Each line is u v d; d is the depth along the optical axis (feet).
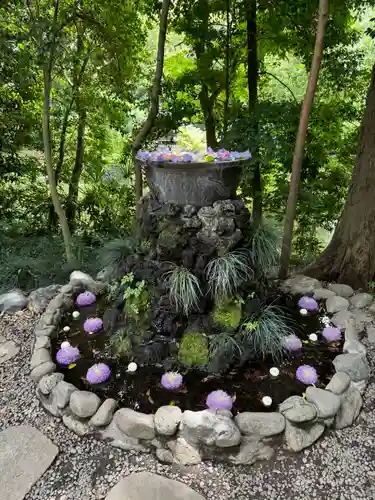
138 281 7.20
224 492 4.97
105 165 16.16
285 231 9.20
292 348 7.18
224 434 5.22
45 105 10.09
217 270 6.66
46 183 14.76
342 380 6.20
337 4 10.18
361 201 9.69
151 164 6.61
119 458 5.46
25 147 13.99
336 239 10.52
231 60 12.16
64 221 11.38
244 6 11.01
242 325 7.00
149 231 7.02
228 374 6.73
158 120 12.10
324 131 13.46
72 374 6.87
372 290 9.68
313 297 8.91
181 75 12.57
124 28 11.61
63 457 5.49
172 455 5.38
